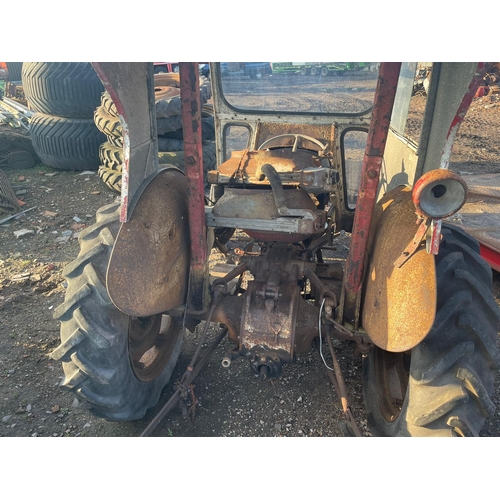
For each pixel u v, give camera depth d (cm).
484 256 436
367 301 227
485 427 275
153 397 277
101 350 225
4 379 317
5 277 452
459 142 978
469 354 195
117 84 193
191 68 198
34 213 614
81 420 284
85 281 231
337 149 347
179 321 267
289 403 293
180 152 627
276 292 253
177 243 241
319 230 252
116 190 675
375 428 260
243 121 362
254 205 246
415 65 295
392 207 231
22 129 916
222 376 318
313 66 328
